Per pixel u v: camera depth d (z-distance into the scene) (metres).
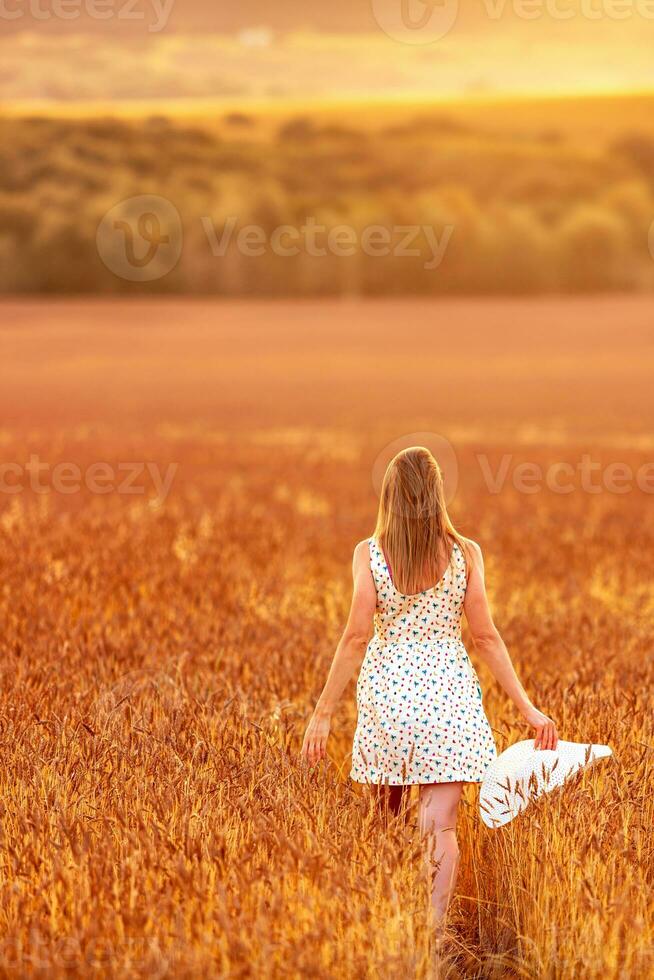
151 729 11.95
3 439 69.38
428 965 8.41
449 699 10.45
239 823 9.70
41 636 17.28
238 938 7.92
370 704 10.59
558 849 9.63
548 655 17.05
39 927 8.25
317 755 10.77
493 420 84.88
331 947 8.16
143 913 8.20
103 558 24.69
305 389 113.94
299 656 16.19
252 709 13.42
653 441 71.00
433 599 10.64
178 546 26.64
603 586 24.33
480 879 10.68
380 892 8.63
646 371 132.25
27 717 12.53
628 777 10.77
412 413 90.44
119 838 9.44
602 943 8.61
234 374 132.50
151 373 134.00
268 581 22.88
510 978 9.60
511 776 10.39
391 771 10.34
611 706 12.93
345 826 9.68
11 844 9.34
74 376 129.88
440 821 10.27
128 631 17.70
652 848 9.91
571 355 153.25
